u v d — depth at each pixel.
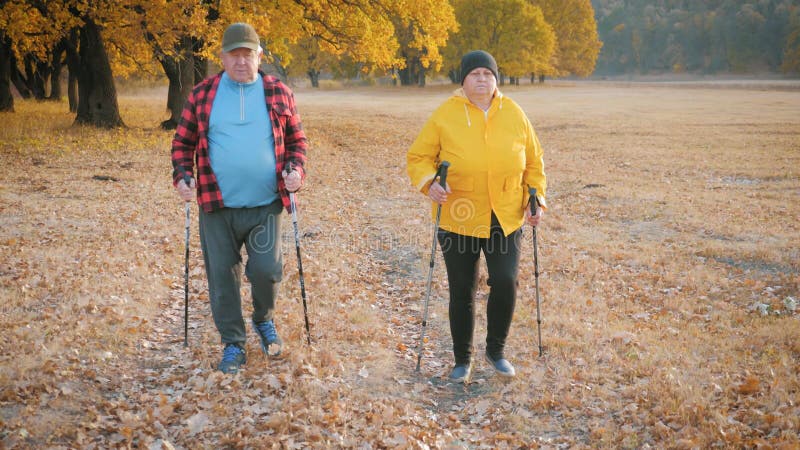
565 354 4.19
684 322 4.88
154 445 3.02
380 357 4.13
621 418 3.39
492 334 3.88
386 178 11.64
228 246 3.74
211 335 4.41
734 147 16.30
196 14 14.65
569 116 27.77
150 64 25.69
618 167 13.23
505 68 60.41
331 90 61.72
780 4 138.88
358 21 18.08
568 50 72.69
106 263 5.78
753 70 135.00
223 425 3.20
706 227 7.79
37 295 4.95
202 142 3.61
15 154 12.53
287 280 5.60
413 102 41.38
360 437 3.14
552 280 5.86
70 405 3.32
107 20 16.44
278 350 3.94
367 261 6.50
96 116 18.12
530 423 3.42
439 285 5.77
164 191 9.48
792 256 6.50
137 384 3.65
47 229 7.02
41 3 16.09
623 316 5.03
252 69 3.62
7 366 3.62
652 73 148.75
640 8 168.75
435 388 3.82
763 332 4.55
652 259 6.53
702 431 3.17
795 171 12.17
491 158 3.62
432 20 17.61
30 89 35.47
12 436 2.97
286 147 3.81
